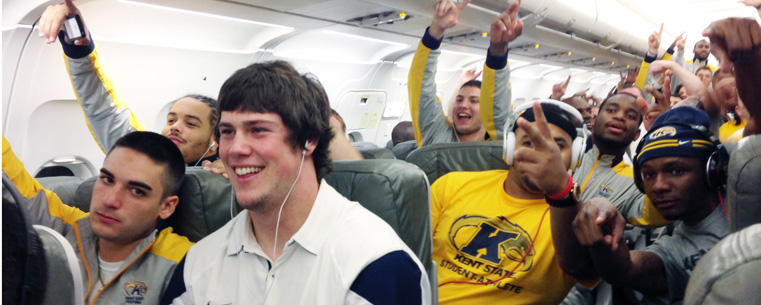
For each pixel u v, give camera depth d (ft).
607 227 3.62
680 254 4.08
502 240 5.08
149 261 4.77
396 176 4.39
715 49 2.89
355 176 4.54
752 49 2.67
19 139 9.17
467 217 5.46
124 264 4.70
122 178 4.56
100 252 4.88
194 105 6.89
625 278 3.80
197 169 5.65
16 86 8.70
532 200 5.14
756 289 1.11
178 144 6.80
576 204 3.78
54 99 9.43
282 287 3.32
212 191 4.96
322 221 3.39
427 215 4.58
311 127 3.36
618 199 5.73
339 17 11.57
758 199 2.23
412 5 9.89
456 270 5.25
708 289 1.20
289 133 3.24
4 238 2.02
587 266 4.08
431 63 8.73
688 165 3.83
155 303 4.61
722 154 3.73
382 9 10.82
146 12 9.51
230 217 4.93
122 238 4.61
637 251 4.18
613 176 6.01
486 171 5.84
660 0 11.05
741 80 2.77
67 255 2.36
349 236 3.28
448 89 21.13
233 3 9.60
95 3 8.59
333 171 4.71
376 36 14.17
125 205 4.56
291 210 3.42
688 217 4.02
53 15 6.20
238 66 12.92
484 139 8.93
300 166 3.36
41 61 8.88
